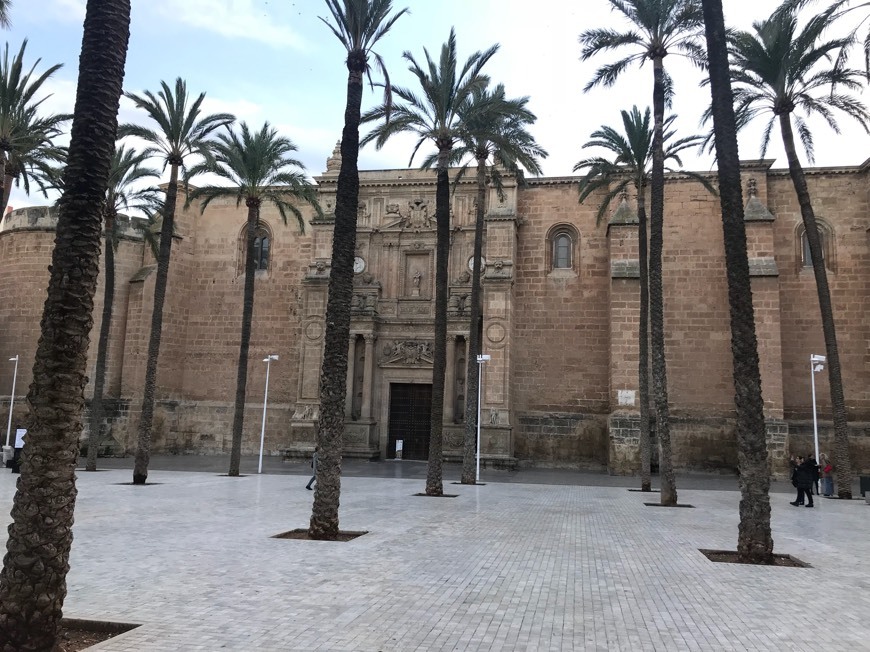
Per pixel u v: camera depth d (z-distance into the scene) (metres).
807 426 37.31
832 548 13.41
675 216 39.69
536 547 12.69
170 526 14.56
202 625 7.17
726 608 8.36
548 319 40.97
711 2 14.21
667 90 27.55
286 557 11.16
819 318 38.34
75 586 8.91
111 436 41.28
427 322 41.25
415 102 25.41
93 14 7.40
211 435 44.19
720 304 38.56
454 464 38.81
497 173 30.05
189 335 45.28
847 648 6.79
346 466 36.56
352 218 15.23
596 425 39.50
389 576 9.80
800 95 27.81
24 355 42.16
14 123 24.77
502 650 6.56
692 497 24.73
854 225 38.75
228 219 46.12
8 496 20.08
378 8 16.22
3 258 43.84
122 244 43.66
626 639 7.00
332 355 14.18
